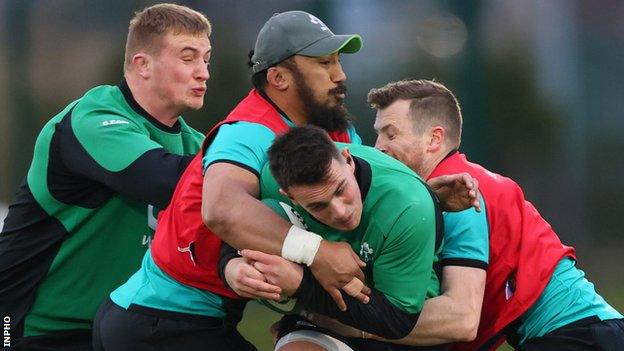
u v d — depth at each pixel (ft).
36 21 102.58
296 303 41.37
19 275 50.83
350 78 105.19
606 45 108.06
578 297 45.60
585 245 106.63
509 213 45.03
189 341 43.42
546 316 45.37
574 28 107.86
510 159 106.93
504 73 106.73
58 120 50.16
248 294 38.73
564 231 106.63
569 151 107.14
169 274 43.65
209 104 103.04
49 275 50.72
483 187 45.01
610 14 107.86
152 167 46.83
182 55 49.98
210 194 39.83
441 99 45.62
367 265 39.47
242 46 103.76
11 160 101.04
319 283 38.34
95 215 50.06
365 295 38.45
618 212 107.14
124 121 49.03
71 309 50.98
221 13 103.96
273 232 38.55
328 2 104.94
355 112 104.63
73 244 50.39
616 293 99.81
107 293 51.21
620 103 108.17
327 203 36.40
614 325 45.55
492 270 44.83
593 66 108.17
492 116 106.93
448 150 45.80
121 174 47.44
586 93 108.06
